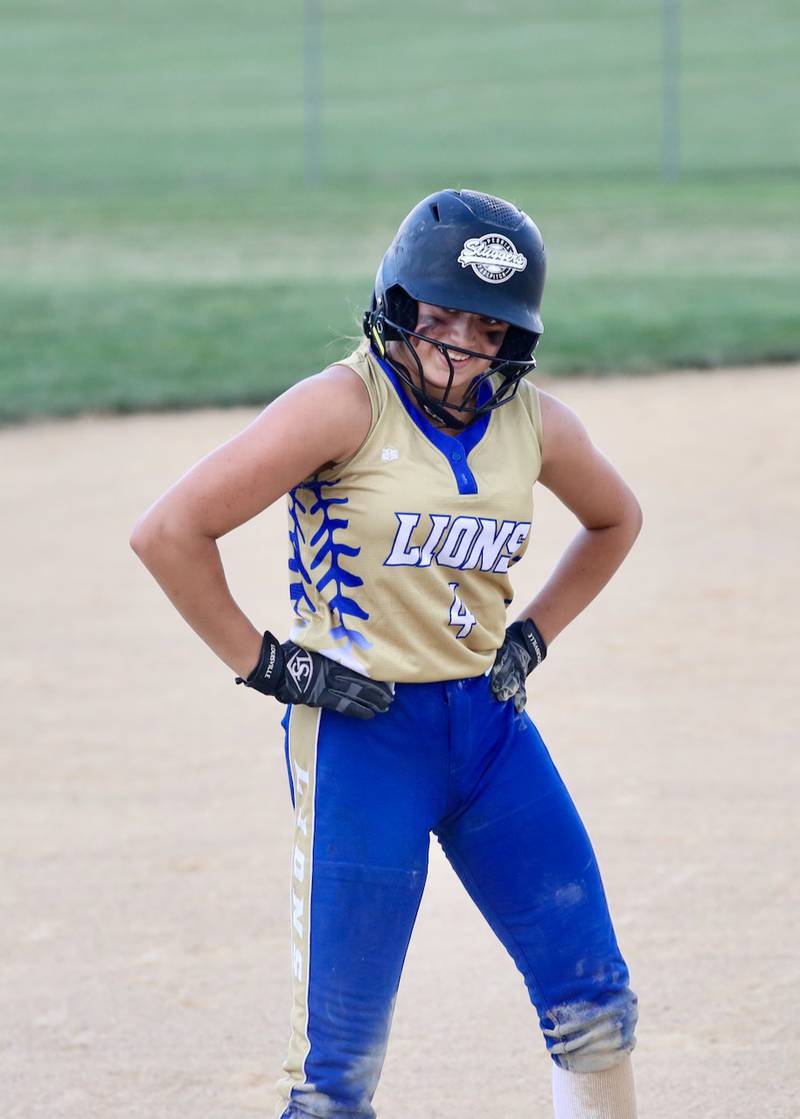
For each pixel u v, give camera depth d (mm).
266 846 20703
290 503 11844
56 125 108438
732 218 75500
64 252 69938
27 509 36188
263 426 11141
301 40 136500
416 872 11547
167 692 26078
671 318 54969
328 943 11359
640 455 40062
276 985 17375
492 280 11195
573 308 56812
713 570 31547
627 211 77875
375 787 11461
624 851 20188
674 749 23344
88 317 56656
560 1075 12125
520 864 11914
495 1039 16359
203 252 69188
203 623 11453
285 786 22547
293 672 11461
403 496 11156
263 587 30500
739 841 20469
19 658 27547
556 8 144250
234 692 26156
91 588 31203
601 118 106625
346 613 11445
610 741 23625
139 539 11250
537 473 11938
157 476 38562
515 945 12102
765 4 141375
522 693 12203
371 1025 11414
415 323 11398
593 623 28859
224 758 23484
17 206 82688
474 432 11555
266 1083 15477
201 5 150375
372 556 11258
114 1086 15445
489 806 11875
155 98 117312
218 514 11156
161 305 58438
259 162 95125
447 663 11609
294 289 60719
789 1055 15797
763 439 41438
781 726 24219
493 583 11820
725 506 35781
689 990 17016
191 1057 15969
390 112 110625
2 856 20391
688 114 107000
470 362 11273
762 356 50062
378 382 11305
